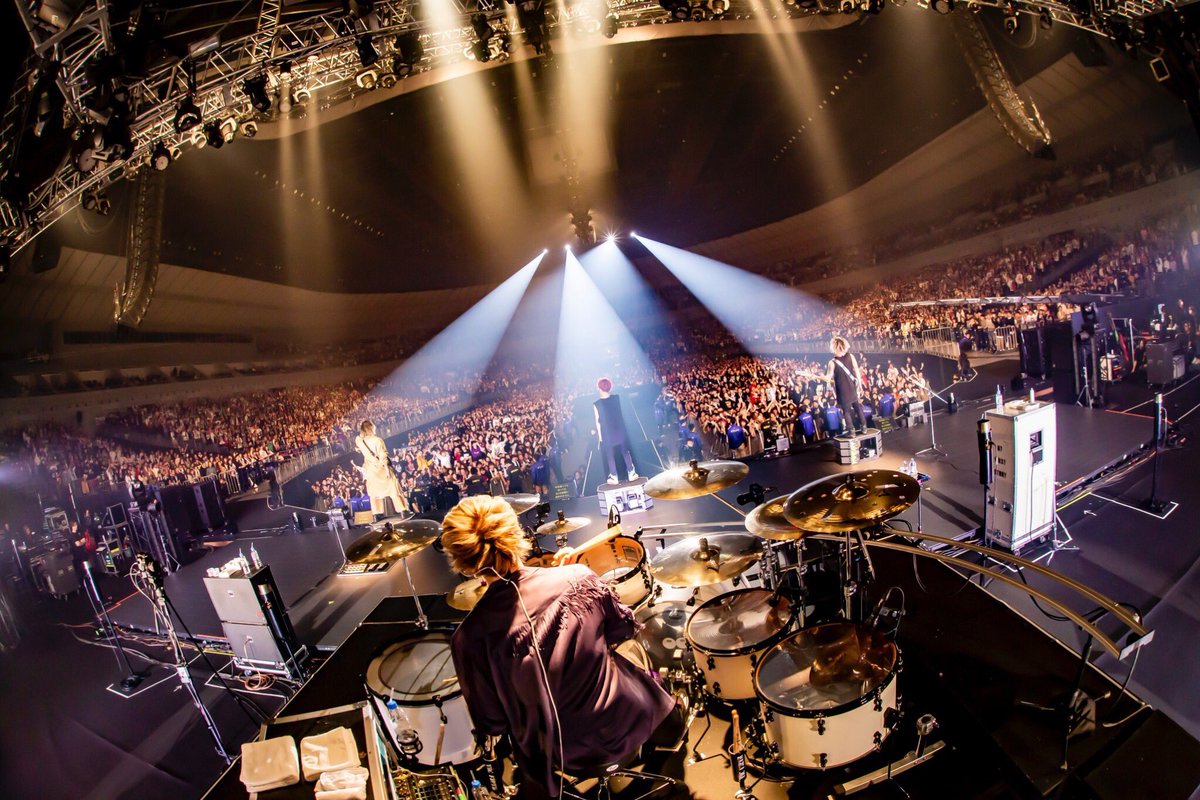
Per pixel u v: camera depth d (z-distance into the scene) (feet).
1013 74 60.59
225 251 87.56
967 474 31.19
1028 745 10.39
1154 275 52.39
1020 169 73.61
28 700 30.37
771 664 11.86
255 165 79.87
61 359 63.36
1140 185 57.98
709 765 11.84
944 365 56.54
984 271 77.66
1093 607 20.08
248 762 10.61
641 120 100.58
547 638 7.33
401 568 34.81
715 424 47.75
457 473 51.42
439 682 12.19
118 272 64.85
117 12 20.71
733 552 14.64
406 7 26.71
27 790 23.27
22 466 54.80
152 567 22.20
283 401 94.79
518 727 7.52
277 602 26.89
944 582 14.79
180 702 26.63
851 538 13.70
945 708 11.91
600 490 35.70
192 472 66.69
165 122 24.23
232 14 24.26
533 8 28.09
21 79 21.08
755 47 77.87
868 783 11.03
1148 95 55.31
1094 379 37.83
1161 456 29.09
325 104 38.96
